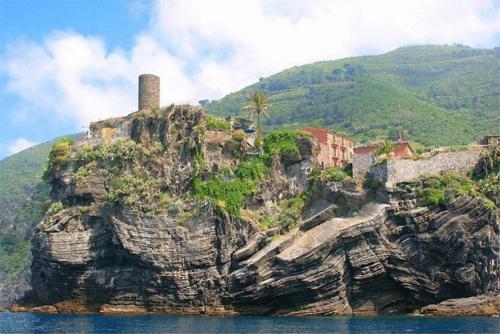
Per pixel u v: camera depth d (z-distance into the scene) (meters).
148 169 107.56
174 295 99.00
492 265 89.75
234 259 98.31
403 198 95.38
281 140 113.12
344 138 127.62
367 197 98.62
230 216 100.75
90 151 110.00
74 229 104.50
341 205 100.62
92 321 87.06
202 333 70.56
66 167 110.56
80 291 104.12
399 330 71.00
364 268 91.44
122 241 99.88
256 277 93.06
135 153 108.31
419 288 92.06
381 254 91.81
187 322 84.19
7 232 185.88
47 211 108.88
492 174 96.50
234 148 111.75
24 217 188.12
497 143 102.31
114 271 102.56
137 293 100.94
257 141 113.75
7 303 157.00
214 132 113.06
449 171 99.81
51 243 103.31
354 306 93.75
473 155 101.25
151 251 99.12
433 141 197.00
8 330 76.62
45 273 105.50
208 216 99.62
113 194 102.88
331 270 90.50
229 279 96.75
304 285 90.50
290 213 104.38
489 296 88.56
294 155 111.38
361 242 92.12
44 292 108.25
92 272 103.25
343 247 92.31
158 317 92.88
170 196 105.06
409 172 98.75
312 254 90.44
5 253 176.75
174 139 110.31
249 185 107.25
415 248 92.50
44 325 82.44
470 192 93.31
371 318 87.31
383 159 98.94
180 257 98.56
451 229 90.75
